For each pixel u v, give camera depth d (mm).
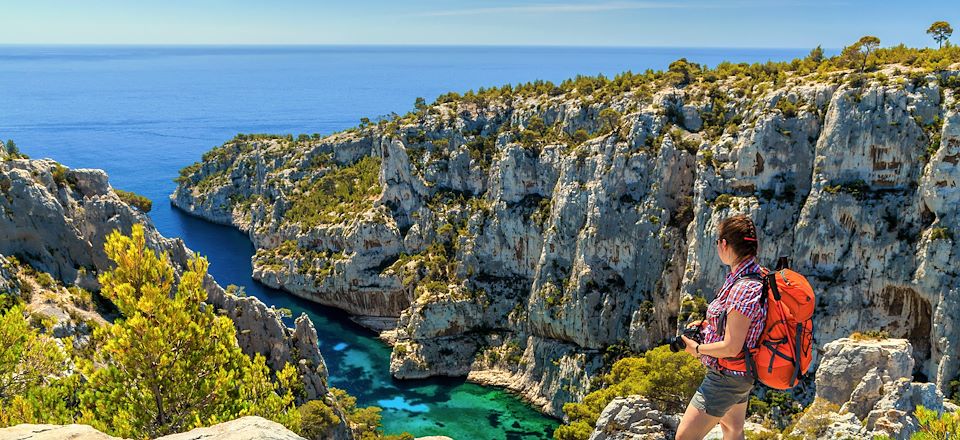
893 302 101438
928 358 99750
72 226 86312
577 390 119812
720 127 124250
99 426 28422
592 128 152000
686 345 12258
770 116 111562
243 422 13258
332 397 88188
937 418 22359
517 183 149250
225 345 34156
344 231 171625
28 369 33906
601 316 124312
